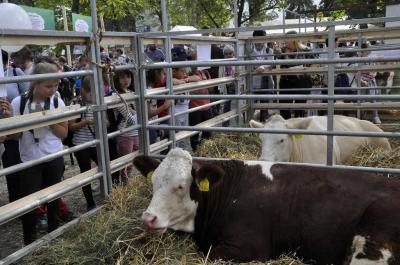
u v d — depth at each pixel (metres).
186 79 6.42
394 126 7.43
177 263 2.98
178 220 3.26
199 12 17.12
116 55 10.95
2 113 3.68
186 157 3.21
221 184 3.41
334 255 3.10
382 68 6.97
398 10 10.41
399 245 2.80
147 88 5.34
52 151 3.99
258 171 3.48
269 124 4.89
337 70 7.14
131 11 12.03
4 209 3.19
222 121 6.95
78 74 3.90
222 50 9.16
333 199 3.14
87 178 4.06
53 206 4.11
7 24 3.90
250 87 8.36
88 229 3.59
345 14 23.20
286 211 3.21
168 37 5.39
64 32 3.68
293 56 9.45
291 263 2.99
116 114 5.08
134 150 5.37
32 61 5.41
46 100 3.86
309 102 9.00
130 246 3.21
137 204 3.97
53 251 3.34
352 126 5.53
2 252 4.22
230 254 3.11
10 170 3.21
